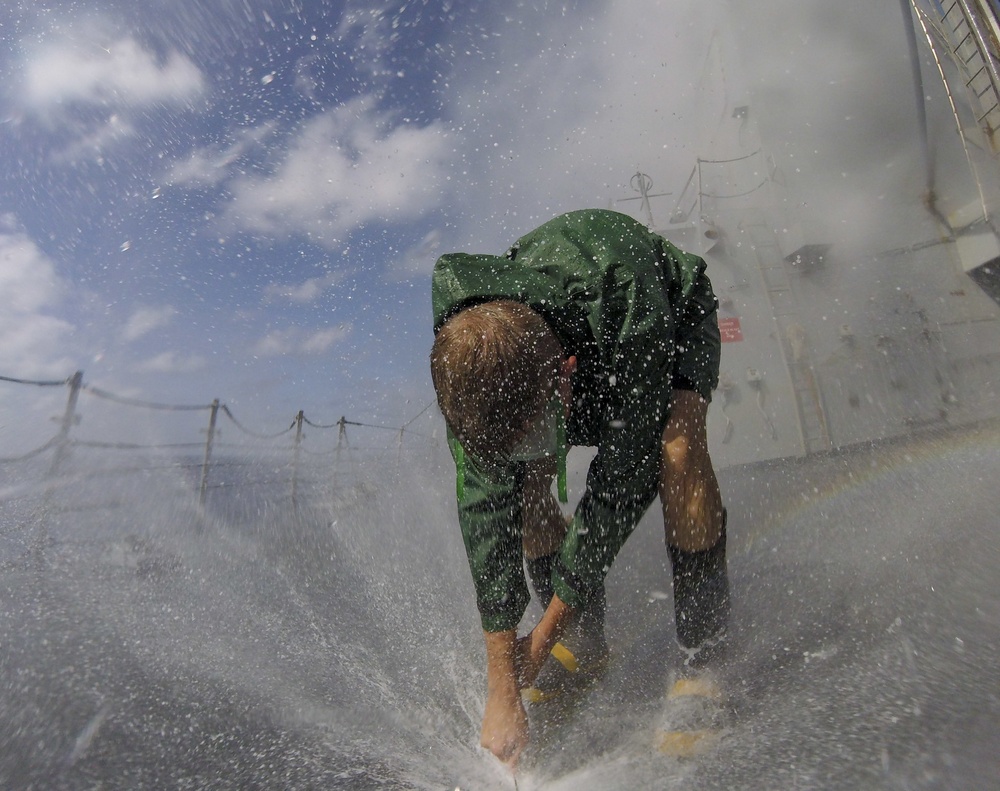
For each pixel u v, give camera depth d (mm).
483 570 1461
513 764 1300
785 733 1257
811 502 4059
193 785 1296
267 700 1699
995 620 1614
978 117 5828
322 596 2727
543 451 1265
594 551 1460
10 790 1284
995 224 5816
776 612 1935
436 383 1146
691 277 1605
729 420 7879
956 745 1112
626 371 1313
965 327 6883
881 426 7273
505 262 1356
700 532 1498
